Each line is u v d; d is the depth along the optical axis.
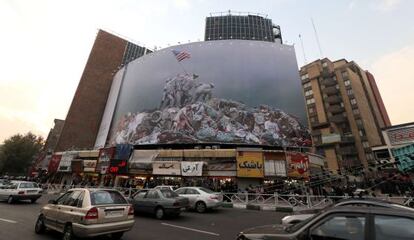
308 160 24.97
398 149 13.09
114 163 30.25
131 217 6.81
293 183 21.69
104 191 6.84
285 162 24.34
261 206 15.36
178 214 11.09
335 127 53.56
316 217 3.51
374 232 2.96
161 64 44.69
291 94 36.41
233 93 36.69
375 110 60.59
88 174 34.09
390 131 34.41
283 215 12.59
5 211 11.52
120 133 41.78
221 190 21.66
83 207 6.14
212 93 37.19
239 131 33.28
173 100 39.06
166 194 11.43
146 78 44.91
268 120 34.06
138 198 11.76
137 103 42.91
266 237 3.78
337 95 56.12
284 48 40.84
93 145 52.59
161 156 28.95
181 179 26.22
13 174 52.44
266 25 63.62
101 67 58.88
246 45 41.16
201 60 41.22
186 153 27.94
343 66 56.75
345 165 47.81
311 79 60.59
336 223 3.28
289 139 32.78
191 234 7.65
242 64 39.28
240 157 24.92
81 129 52.16
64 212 6.51
